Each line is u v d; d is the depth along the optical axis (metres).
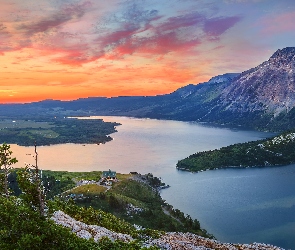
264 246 79.38
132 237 71.69
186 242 74.56
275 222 191.62
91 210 90.50
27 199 53.06
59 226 52.31
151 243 69.19
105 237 59.62
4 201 52.81
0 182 68.88
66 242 49.12
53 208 59.50
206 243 77.19
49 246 47.19
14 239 46.62
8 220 48.69
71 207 89.25
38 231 48.28
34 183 53.78
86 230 66.62
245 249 75.12
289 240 166.12
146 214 180.75
